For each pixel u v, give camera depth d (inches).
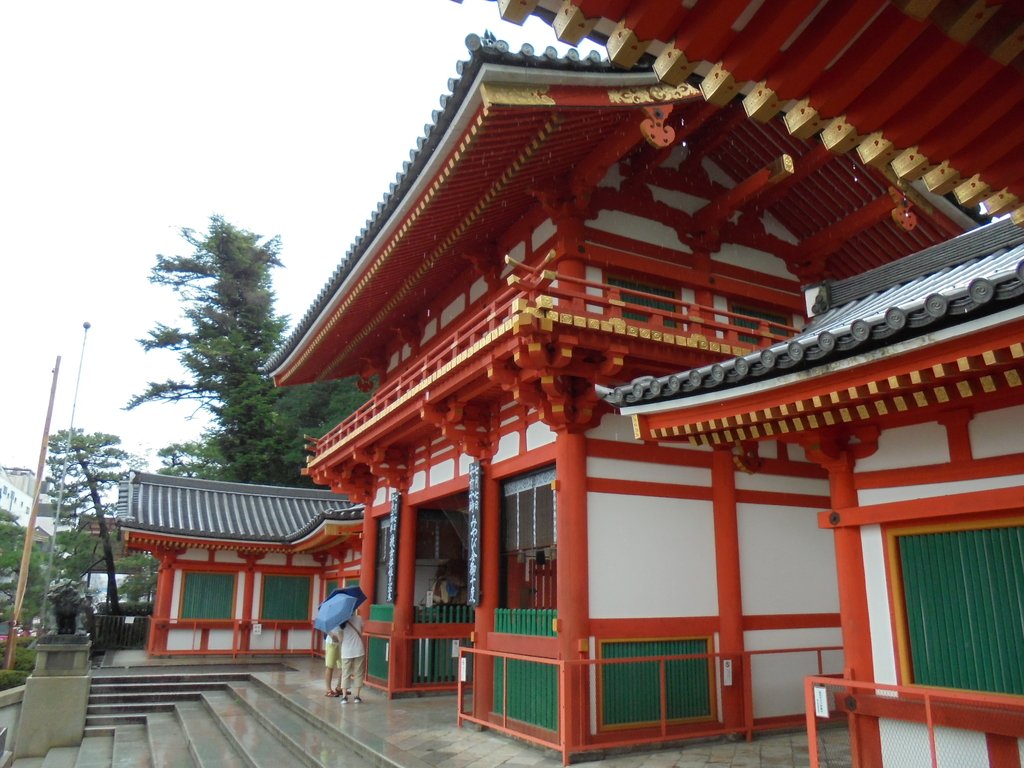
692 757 387.2
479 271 570.3
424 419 535.8
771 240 559.5
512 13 159.2
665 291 505.0
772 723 443.5
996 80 157.6
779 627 466.3
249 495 1245.1
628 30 159.3
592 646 408.2
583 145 433.7
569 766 371.6
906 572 292.7
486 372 444.8
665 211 512.7
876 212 503.8
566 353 398.9
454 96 362.3
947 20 142.6
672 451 463.2
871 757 289.6
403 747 420.2
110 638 1143.0
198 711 684.1
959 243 382.9
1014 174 181.8
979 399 271.0
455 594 676.7
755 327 540.7
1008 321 212.7
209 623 1041.5
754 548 472.4
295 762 448.5
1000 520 265.3
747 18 155.3
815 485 507.8
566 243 464.4
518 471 491.8
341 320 690.8
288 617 1087.6
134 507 1077.1
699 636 442.0
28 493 3297.2
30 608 1338.6
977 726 257.9
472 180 443.2
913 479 289.7
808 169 502.0
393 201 468.4
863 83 162.1
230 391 1758.1
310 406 1817.2
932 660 279.7
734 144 540.1
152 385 1776.6
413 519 663.8
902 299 353.7
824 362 259.3
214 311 1836.9
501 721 456.1
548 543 463.8
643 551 437.7
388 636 633.6
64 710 613.0
